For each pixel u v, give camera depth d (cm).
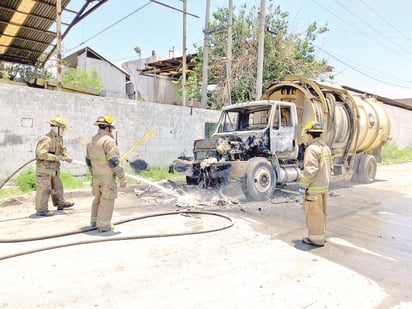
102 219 503
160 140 1152
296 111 850
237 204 720
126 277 345
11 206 681
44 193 596
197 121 1266
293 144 838
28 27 1393
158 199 762
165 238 483
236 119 909
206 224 562
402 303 300
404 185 1089
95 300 296
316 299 304
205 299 300
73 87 1391
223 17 1920
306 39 2005
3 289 316
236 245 455
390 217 640
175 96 2550
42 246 431
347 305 295
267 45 1811
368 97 1217
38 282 331
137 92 2708
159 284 330
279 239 487
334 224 585
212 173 720
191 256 410
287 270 371
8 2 1174
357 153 1174
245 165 739
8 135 818
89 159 507
